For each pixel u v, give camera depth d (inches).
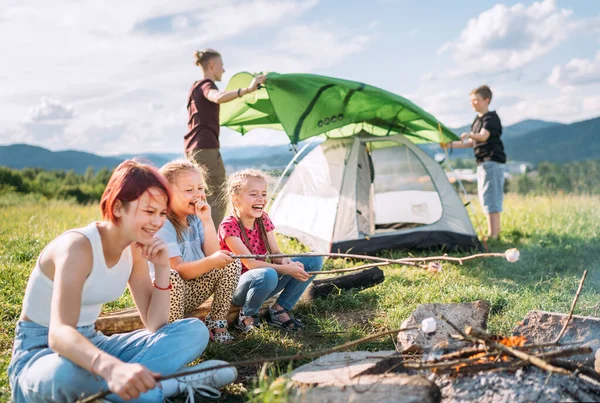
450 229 262.4
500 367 98.0
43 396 92.7
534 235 290.7
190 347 106.4
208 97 235.3
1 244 245.0
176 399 107.6
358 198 261.6
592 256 239.0
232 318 152.5
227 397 111.1
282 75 223.6
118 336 107.9
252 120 286.7
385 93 236.1
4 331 146.5
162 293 108.9
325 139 313.9
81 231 94.7
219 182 241.0
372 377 98.9
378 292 185.6
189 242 139.5
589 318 117.9
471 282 201.0
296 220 287.6
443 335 126.5
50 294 95.7
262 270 143.6
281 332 151.8
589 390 95.0
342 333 149.9
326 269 225.8
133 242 105.4
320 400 91.4
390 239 256.8
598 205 387.9
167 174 135.6
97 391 93.8
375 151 284.2
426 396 89.0
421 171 278.5
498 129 281.3
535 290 186.9
